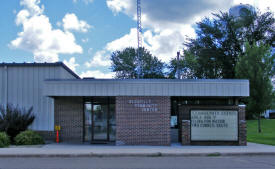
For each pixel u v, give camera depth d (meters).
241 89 14.27
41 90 17.12
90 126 16.33
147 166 9.31
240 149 12.88
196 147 13.59
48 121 16.88
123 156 11.56
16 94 17.23
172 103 17.53
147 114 14.35
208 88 14.24
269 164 9.78
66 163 9.92
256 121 33.75
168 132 14.30
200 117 14.56
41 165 9.52
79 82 14.34
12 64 17.27
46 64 17.12
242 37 40.72
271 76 22.11
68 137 16.22
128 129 14.26
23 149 12.73
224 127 14.52
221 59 40.72
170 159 10.83
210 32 41.41
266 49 22.47
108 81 14.30
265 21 40.00
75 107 16.33
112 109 16.34
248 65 21.84
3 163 9.94
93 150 12.39
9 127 15.37
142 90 14.31
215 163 9.94
